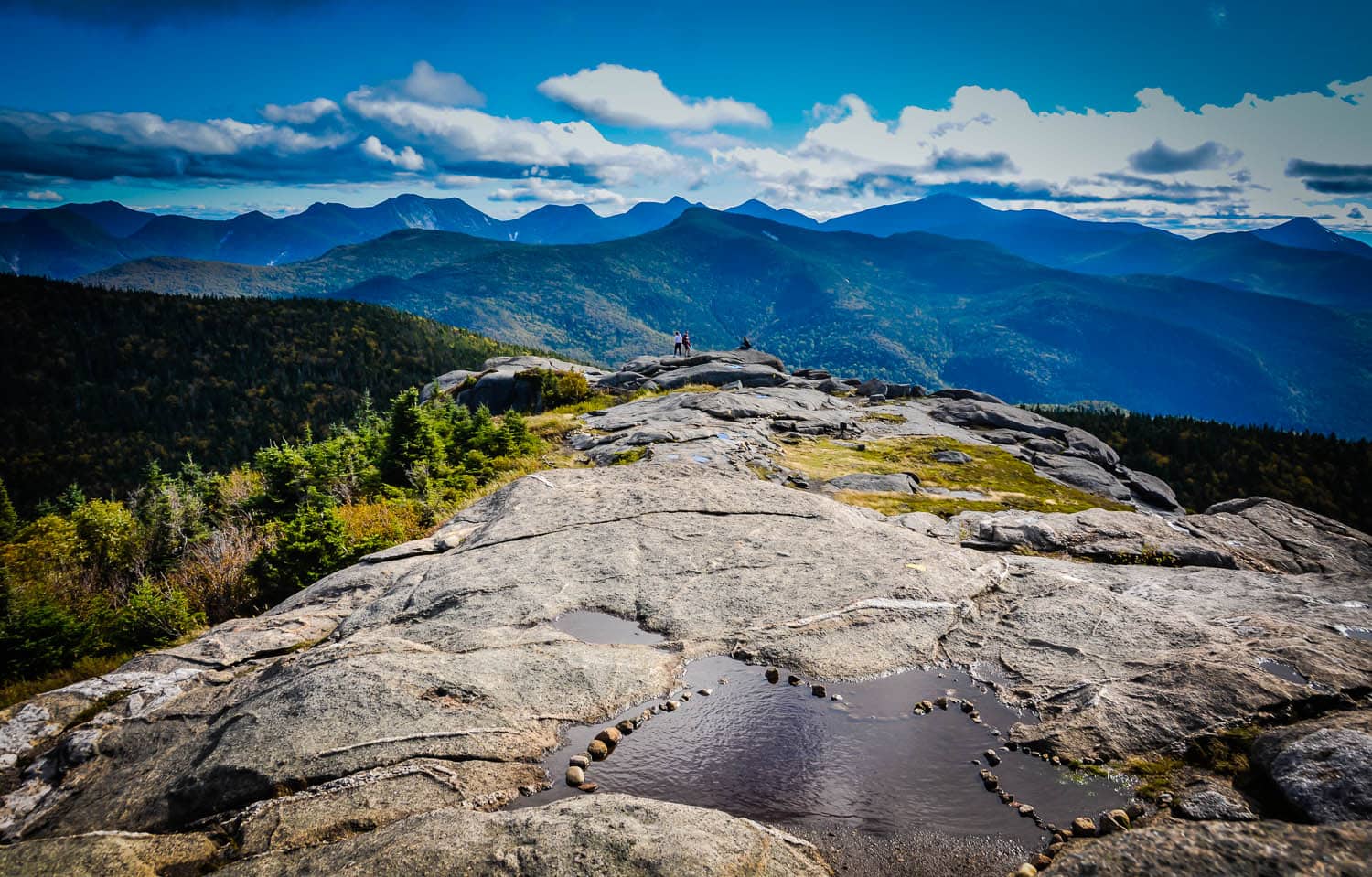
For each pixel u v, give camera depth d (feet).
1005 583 27.07
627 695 19.42
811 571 27.37
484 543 30.42
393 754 16.47
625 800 14.25
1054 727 17.61
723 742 17.56
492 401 121.39
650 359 135.33
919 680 20.58
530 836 13.05
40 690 30.58
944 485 60.90
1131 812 14.47
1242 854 10.82
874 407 101.91
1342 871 10.14
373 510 50.19
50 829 15.67
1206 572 31.40
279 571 39.01
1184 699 17.84
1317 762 13.87
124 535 53.11
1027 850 13.71
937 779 16.02
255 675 21.20
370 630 23.56
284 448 56.95
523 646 21.72
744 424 75.05
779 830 14.23
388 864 12.57
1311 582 29.32
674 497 35.19
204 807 15.46
